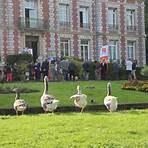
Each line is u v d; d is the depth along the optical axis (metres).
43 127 16.62
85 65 46.62
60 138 14.52
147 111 22.17
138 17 66.19
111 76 47.41
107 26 62.03
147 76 50.47
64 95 28.61
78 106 22.30
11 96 26.95
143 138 14.59
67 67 45.25
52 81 41.03
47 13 56.09
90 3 60.53
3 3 52.06
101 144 13.50
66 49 57.91
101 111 23.14
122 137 14.70
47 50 55.66
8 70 42.34
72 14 58.59
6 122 17.95
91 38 60.34
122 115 20.06
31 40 54.62
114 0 63.03
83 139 14.30
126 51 64.12
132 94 30.97
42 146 13.30
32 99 26.22
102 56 47.06
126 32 64.31
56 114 20.97
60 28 57.16
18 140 14.22
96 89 32.22
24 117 19.45
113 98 22.31
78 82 38.50
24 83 36.59
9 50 52.09
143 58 66.56
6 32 52.03
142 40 66.56
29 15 54.59
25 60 46.34
